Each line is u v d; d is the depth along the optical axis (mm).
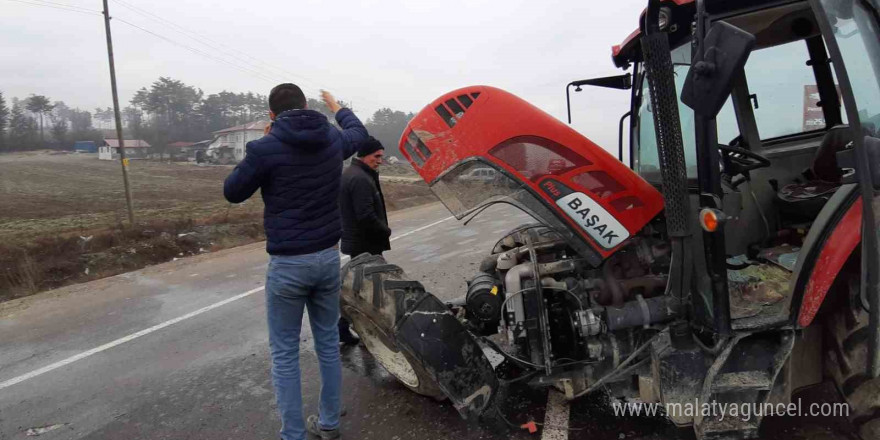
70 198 24531
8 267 8438
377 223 4496
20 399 4234
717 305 2625
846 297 2703
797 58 3844
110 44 15219
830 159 3285
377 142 4551
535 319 3264
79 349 5355
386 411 3689
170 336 5660
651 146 4074
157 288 7988
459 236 12320
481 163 3143
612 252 3098
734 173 3482
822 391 3426
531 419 3432
